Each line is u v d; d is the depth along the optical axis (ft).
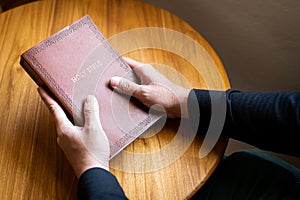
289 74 3.76
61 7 3.22
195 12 3.98
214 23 3.91
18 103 2.76
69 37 2.58
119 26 3.17
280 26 3.48
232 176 2.95
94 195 2.24
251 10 3.54
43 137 2.65
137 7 3.28
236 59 4.03
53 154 2.59
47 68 2.48
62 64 2.52
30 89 2.82
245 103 2.52
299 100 2.40
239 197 2.84
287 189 2.81
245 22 3.67
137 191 2.48
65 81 2.51
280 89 3.95
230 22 3.78
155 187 2.49
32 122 2.70
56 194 2.46
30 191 2.46
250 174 2.94
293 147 2.45
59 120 2.46
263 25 3.58
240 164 3.01
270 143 2.50
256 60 3.88
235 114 2.53
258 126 2.46
